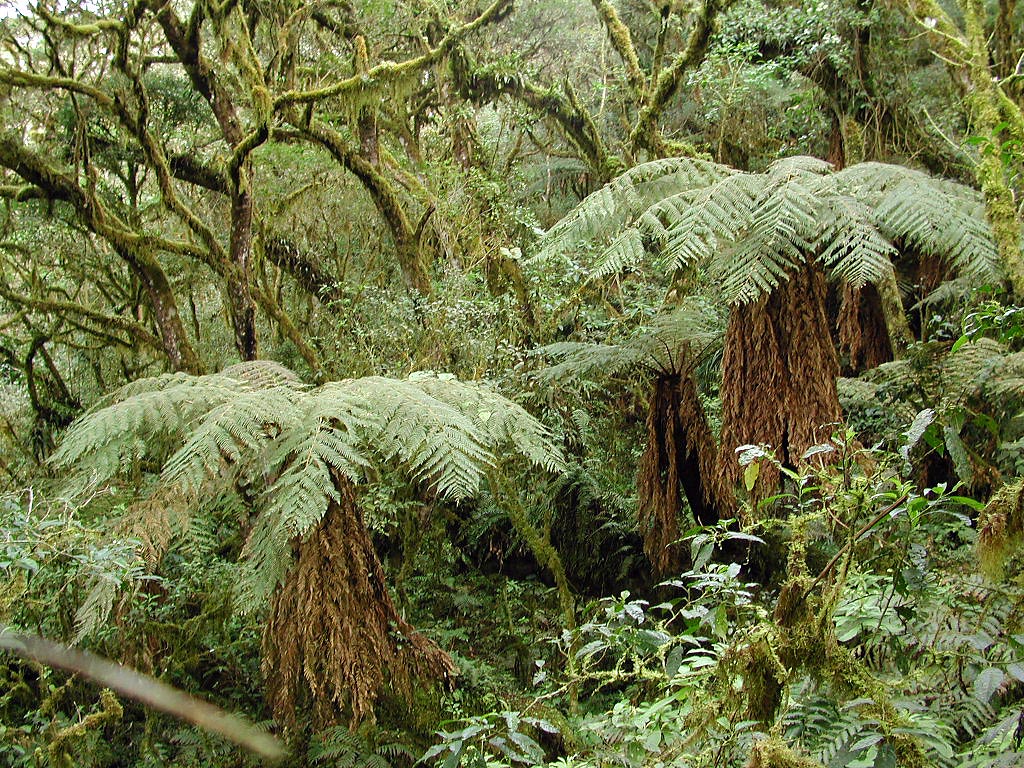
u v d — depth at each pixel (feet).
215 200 20.84
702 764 5.54
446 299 15.57
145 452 10.37
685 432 11.94
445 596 15.20
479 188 17.81
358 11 18.54
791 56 17.16
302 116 16.07
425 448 9.02
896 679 5.94
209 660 12.59
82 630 8.70
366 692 8.71
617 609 7.05
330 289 18.48
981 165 9.31
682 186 11.50
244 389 10.05
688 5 19.19
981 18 10.94
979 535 4.65
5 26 15.78
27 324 20.12
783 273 9.18
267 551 8.73
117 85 17.24
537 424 10.43
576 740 8.80
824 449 5.26
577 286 16.47
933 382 9.86
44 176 16.15
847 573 4.88
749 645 4.85
